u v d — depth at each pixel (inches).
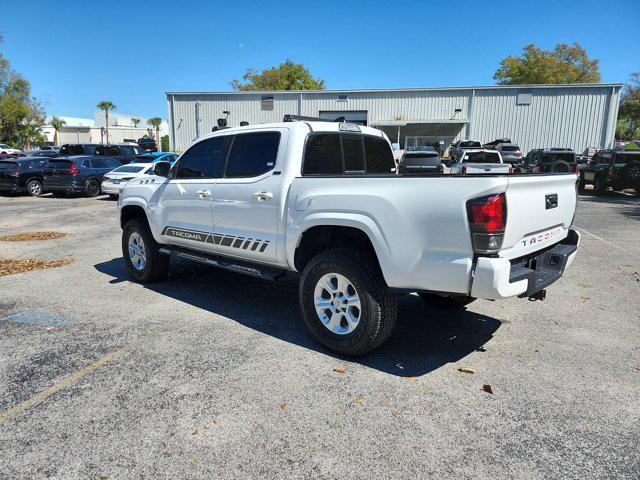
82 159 694.5
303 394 123.6
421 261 124.0
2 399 121.1
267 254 164.7
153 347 153.9
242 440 103.8
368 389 126.4
